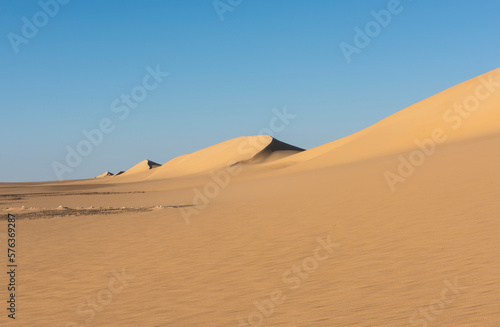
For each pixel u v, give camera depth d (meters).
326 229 14.91
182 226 19.36
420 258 9.46
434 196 19.19
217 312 7.25
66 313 7.82
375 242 11.77
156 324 6.89
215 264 11.12
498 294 6.57
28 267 12.21
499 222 12.11
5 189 119.56
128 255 13.28
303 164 79.12
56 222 23.22
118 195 63.00
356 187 28.47
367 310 6.58
